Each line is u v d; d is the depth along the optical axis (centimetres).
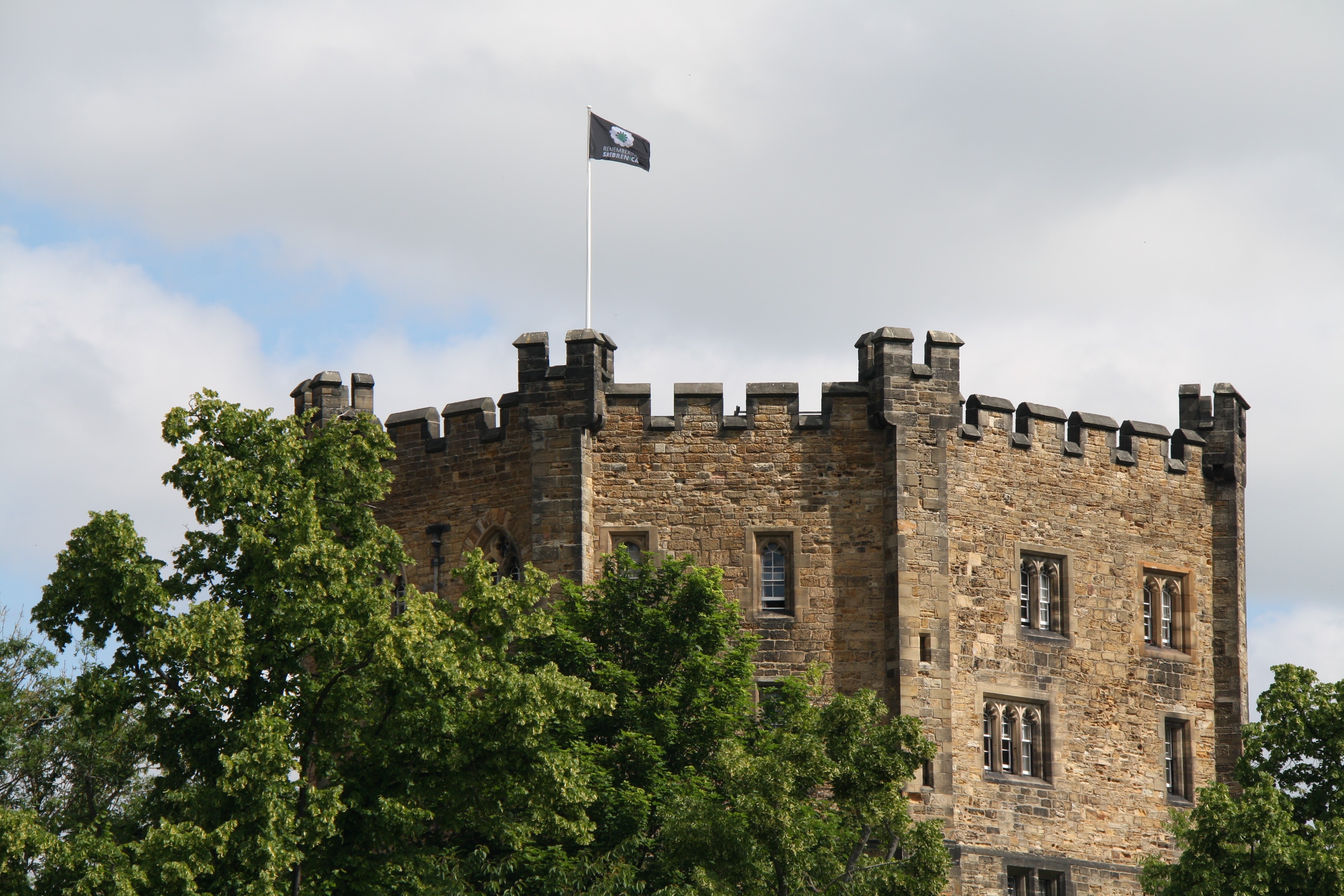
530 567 5388
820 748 5050
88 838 4756
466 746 5131
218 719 4934
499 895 5562
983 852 6588
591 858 5662
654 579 6322
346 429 5319
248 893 4666
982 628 6744
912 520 6631
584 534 6625
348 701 5050
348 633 4956
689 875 5575
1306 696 5941
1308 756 5903
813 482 6712
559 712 5675
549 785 5141
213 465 5019
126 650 4950
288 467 5128
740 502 6706
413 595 5234
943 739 6519
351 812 5100
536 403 6725
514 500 6756
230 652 4819
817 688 6250
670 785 5809
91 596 4916
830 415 6744
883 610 6631
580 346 6725
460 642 5134
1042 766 6806
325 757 5084
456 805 5225
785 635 6631
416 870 5116
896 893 5041
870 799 5069
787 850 5012
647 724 6031
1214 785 5700
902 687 6512
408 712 5047
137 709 5509
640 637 6212
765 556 6706
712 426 6744
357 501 5306
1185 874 5553
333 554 5034
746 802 5009
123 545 4919
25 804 6769
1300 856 5444
